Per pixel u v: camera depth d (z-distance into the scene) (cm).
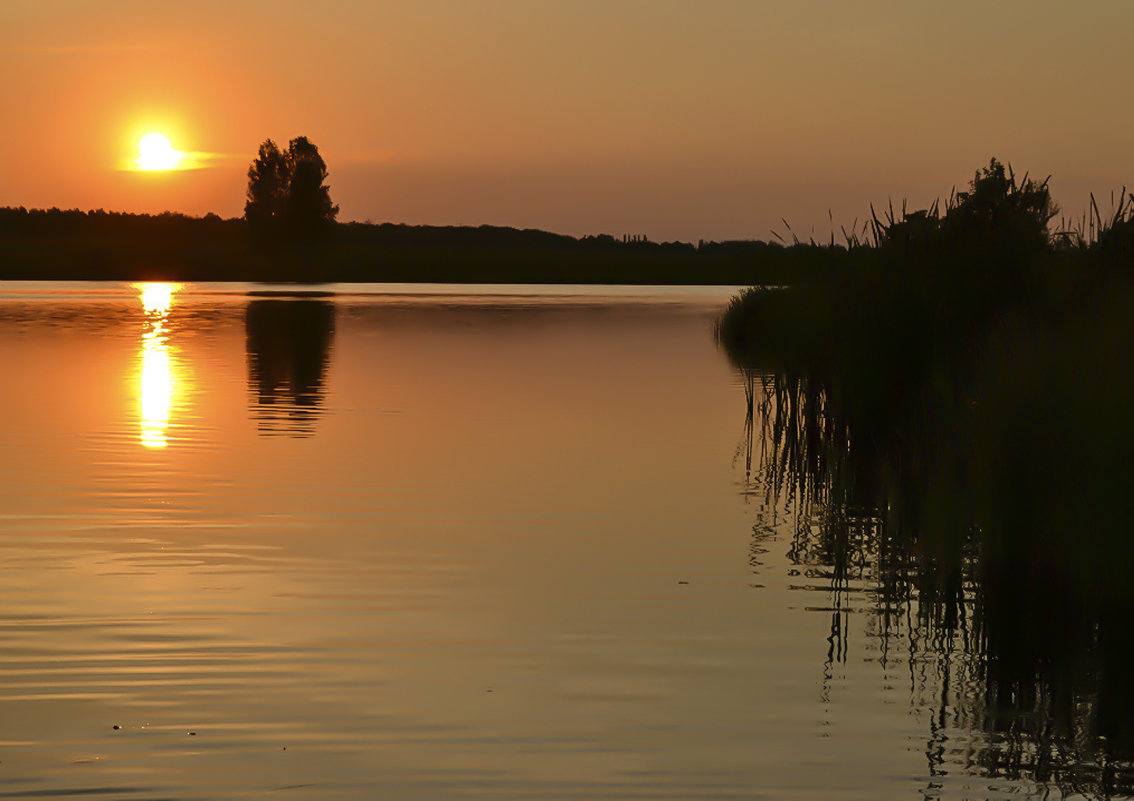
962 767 801
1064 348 1154
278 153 14825
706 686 938
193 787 759
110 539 1393
